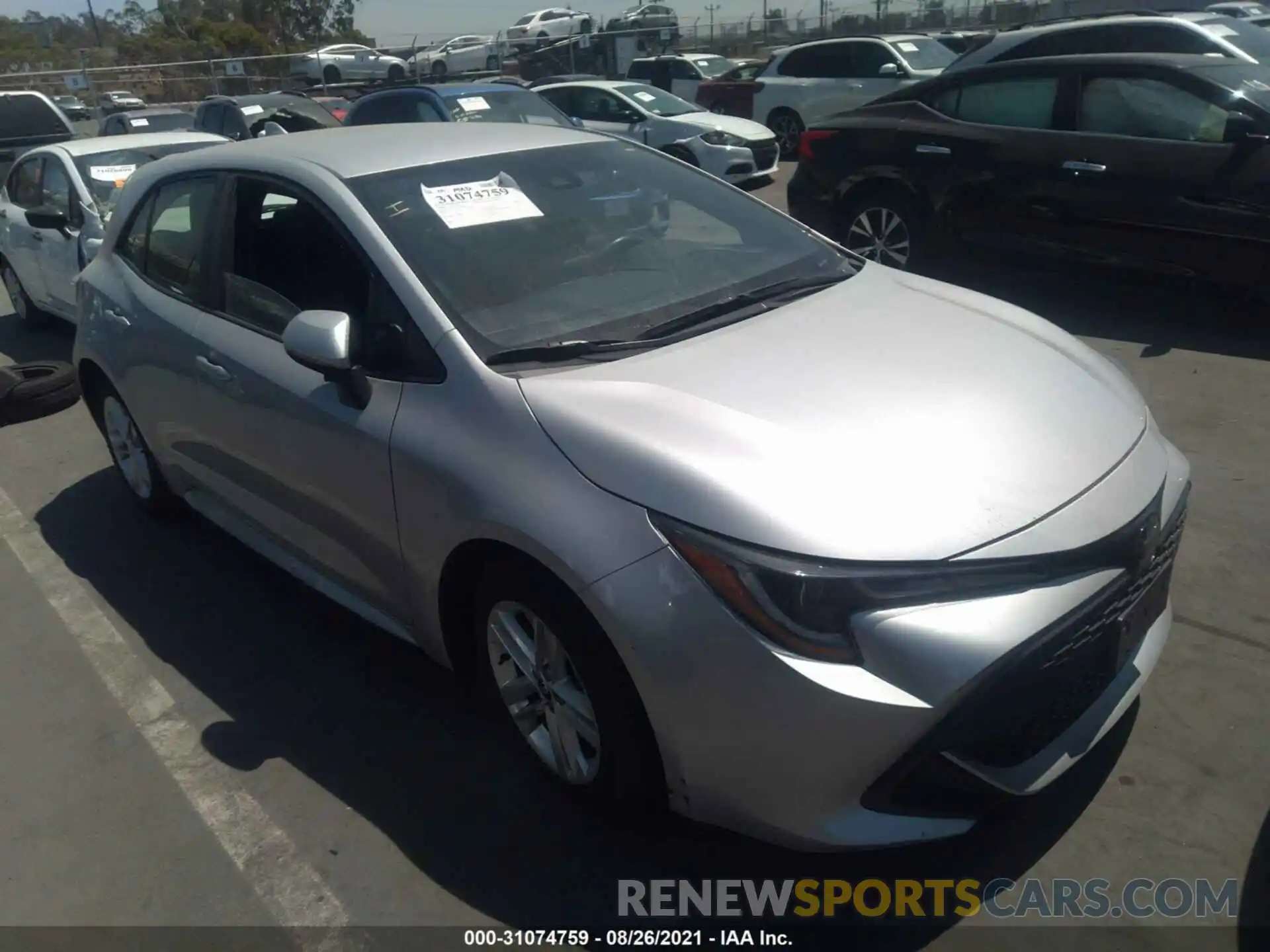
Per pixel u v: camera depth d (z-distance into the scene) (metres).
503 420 2.60
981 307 3.29
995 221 6.75
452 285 2.93
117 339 4.20
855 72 14.46
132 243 4.31
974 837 2.63
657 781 2.47
